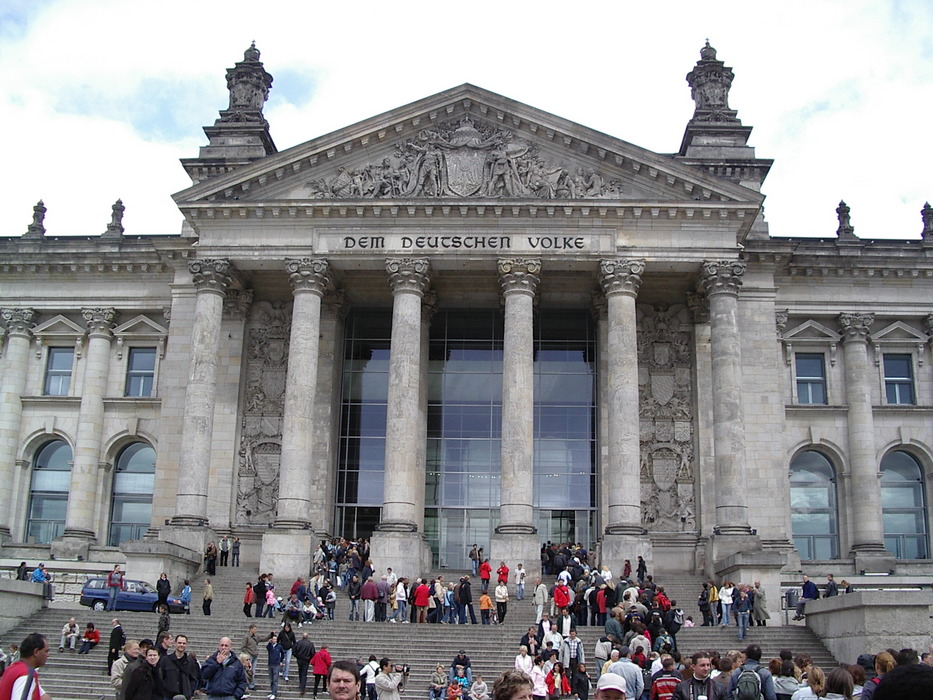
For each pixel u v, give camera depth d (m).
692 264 59.22
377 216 59.78
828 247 68.38
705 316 63.75
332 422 64.31
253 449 63.59
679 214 59.16
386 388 66.75
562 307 67.00
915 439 67.62
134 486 69.69
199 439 57.34
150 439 68.88
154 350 71.19
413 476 56.78
